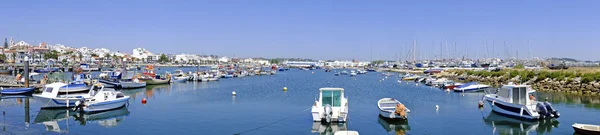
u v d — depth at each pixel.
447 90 73.56
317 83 99.81
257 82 101.62
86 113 41.09
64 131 32.94
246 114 41.84
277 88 80.56
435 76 126.25
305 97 60.69
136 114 41.28
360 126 35.09
